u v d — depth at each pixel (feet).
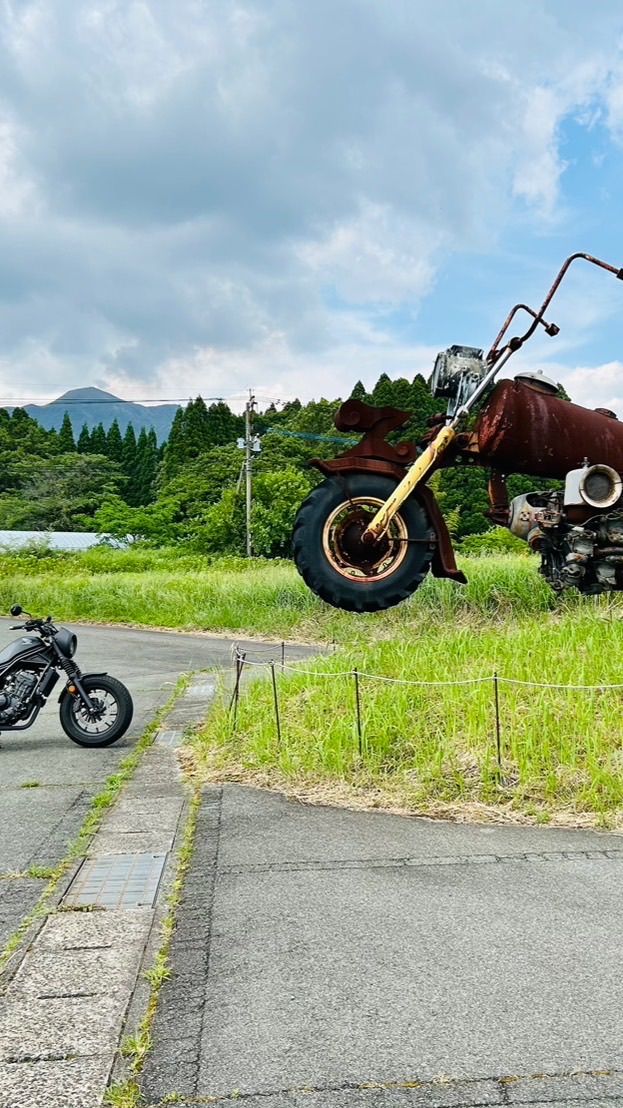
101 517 196.44
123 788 19.94
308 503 23.50
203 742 23.44
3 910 13.29
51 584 80.07
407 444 23.93
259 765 20.47
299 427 245.24
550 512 30.07
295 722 22.43
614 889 13.58
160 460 303.68
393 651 27.61
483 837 15.98
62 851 15.97
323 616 51.96
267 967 11.32
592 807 16.99
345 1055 9.39
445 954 11.59
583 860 14.78
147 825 17.10
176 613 62.03
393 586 23.36
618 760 18.04
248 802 18.37
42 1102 8.67
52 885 14.14
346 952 11.69
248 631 54.29
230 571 89.40
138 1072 9.17
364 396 246.47
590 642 24.22
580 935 12.07
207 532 152.25
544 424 27.50
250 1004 10.43
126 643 51.03
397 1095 8.71
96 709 25.30
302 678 26.37
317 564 23.44
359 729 19.92
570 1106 8.48
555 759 18.39
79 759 23.61
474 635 31.53
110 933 12.31
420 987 10.76
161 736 25.71
